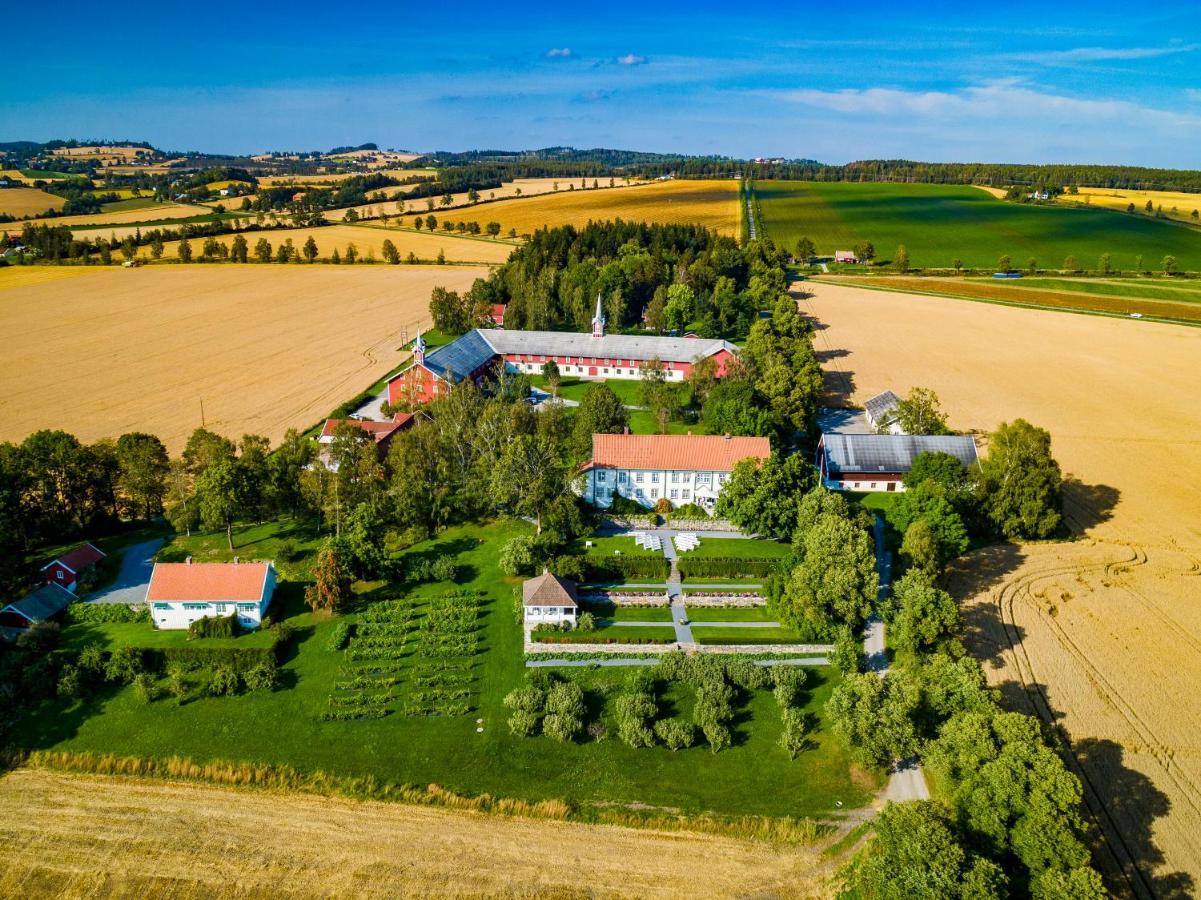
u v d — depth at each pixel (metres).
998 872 51.31
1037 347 196.88
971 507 105.75
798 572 84.75
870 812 63.91
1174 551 103.06
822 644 84.06
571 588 89.31
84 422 144.38
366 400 157.25
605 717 74.38
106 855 58.38
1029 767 57.41
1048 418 149.88
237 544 103.12
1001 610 89.81
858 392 165.50
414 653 83.31
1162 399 159.88
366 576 94.50
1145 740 70.56
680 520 109.38
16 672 77.62
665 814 63.72
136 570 97.00
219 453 107.94
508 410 126.31
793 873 58.38
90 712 74.25
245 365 180.75
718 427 124.25
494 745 70.88
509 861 58.97
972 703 67.81
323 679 79.19
